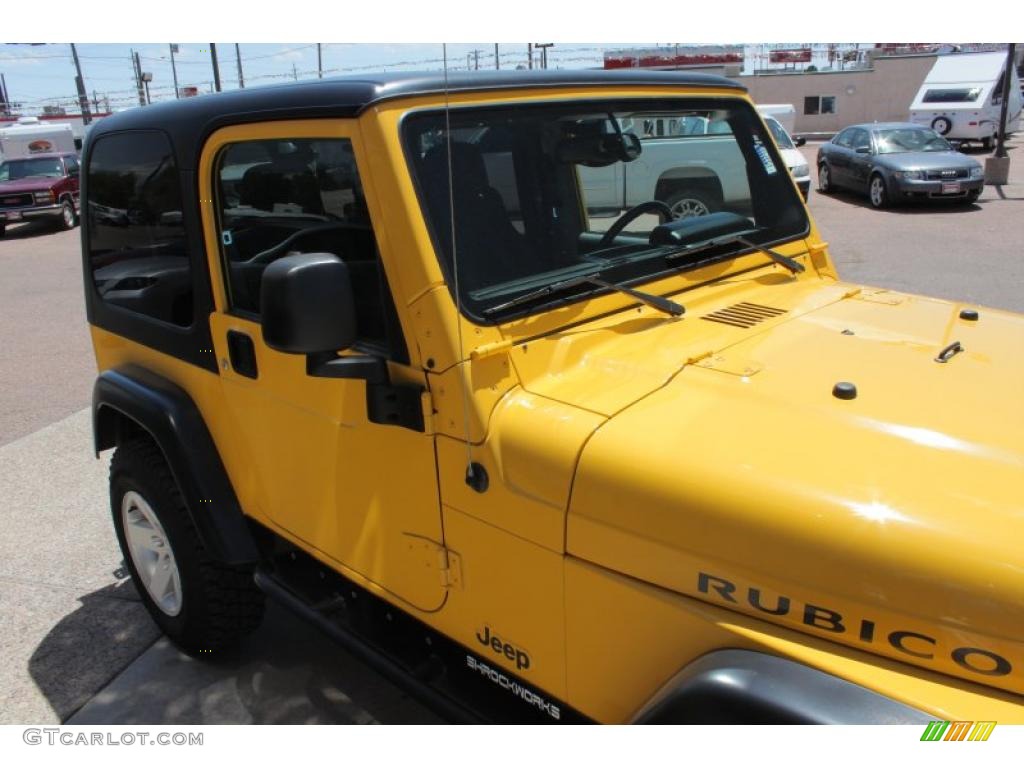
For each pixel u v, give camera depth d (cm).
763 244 287
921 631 144
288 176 227
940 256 1079
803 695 147
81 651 350
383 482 216
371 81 204
